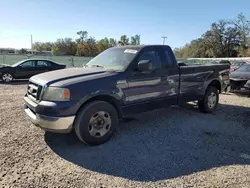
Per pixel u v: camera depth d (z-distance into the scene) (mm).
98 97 3785
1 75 12461
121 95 3982
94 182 2713
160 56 4699
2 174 2814
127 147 3725
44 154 3412
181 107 6535
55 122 3328
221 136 4324
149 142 3957
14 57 23453
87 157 3350
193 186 2656
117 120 4023
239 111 6297
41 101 3480
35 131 4328
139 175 2885
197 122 5176
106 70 4113
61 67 14602
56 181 2711
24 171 2908
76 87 3451
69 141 3916
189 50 68875
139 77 4230
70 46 64438
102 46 60594
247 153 3586
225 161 3305
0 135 4082
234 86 8531
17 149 3539
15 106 6348
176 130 4609
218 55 61312
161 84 4633
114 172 2949
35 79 3906
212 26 61250
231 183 2725
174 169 3047
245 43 55719
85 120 3580
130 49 4598
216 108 6461
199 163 3229
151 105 4535
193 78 5348
